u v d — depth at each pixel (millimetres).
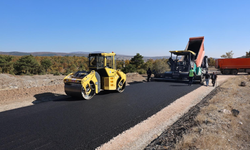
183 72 15148
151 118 5391
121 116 5555
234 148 3574
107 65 9000
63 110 6188
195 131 4188
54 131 4363
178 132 4227
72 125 4762
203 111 5820
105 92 9875
